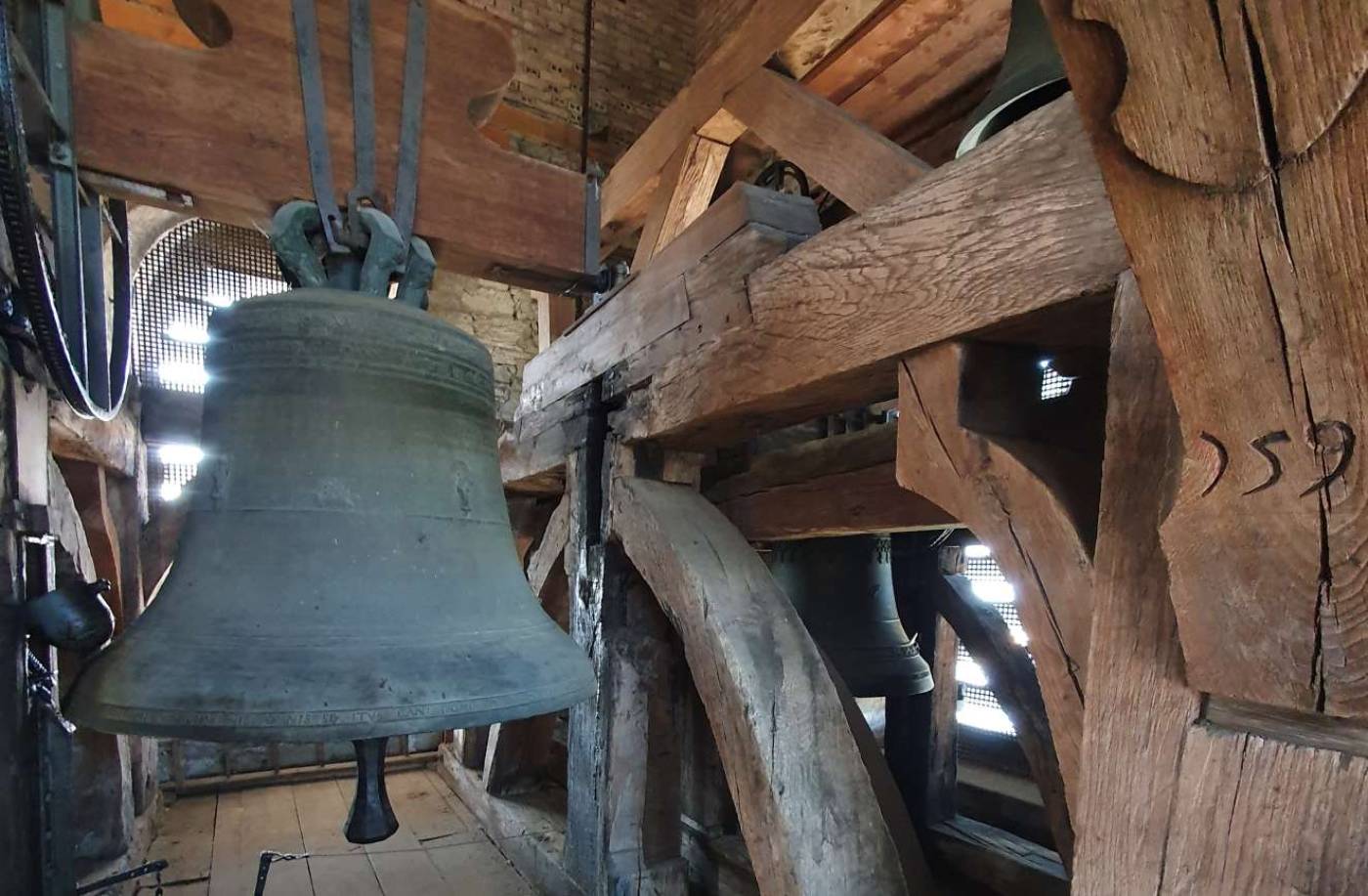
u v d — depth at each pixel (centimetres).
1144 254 59
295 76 137
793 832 138
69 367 119
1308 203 48
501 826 313
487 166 157
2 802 113
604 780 218
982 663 240
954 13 228
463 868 296
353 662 101
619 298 219
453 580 120
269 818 349
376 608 110
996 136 105
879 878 141
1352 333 49
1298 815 62
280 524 112
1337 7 42
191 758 389
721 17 355
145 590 372
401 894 274
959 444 109
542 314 363
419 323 126
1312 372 52
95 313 145
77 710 98
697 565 176
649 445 209
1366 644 54
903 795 271
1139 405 80
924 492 116
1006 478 102
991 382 111
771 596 174
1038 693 225
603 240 328
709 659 163
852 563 236
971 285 105
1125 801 74
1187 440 63
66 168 121
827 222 294
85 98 123
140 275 396
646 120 436
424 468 123
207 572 110
